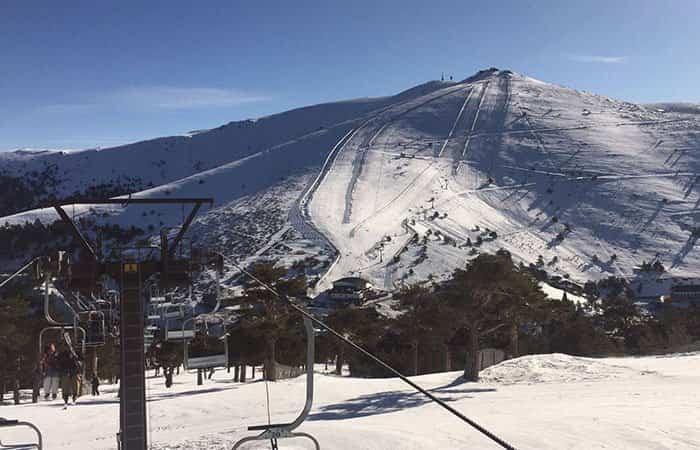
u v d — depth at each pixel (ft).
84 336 35.27
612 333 300.81
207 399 95.30
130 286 31.14
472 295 122.31
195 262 32.30
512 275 122.93
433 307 175.32
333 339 199.41
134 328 30.17
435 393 98.22
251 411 84.58
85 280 31.27
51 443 60.75
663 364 119.24
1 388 159.02
